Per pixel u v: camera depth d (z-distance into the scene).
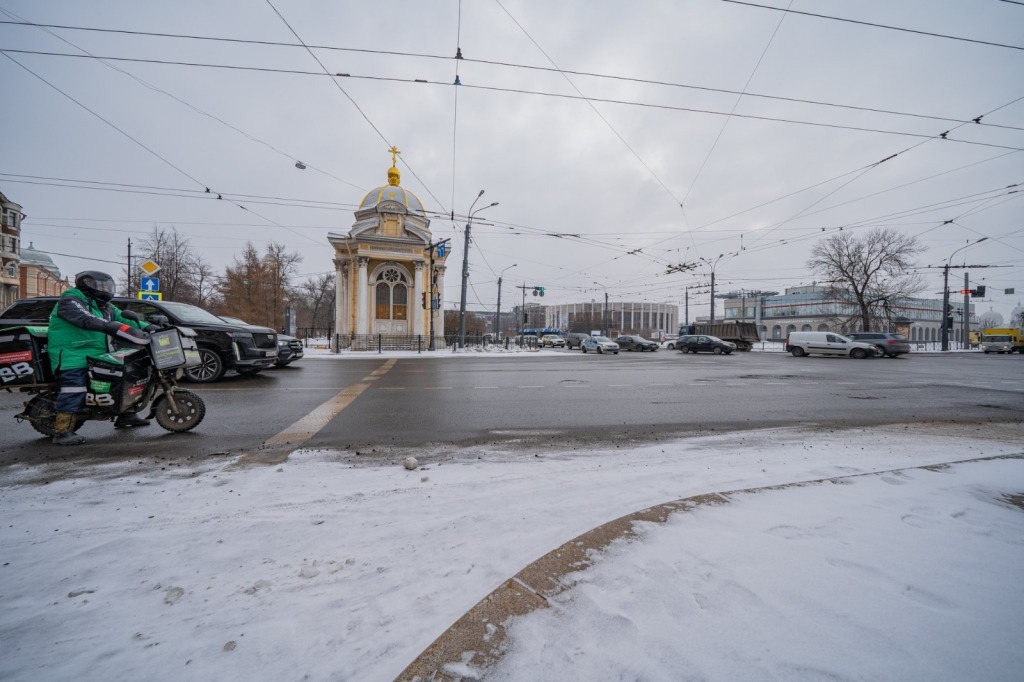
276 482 3.86
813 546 2.40
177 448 5.04
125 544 2.67
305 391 9.72
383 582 2.22
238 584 2.23
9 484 3.82
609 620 1.82
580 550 2.39
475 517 3.03
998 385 12.05
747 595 1.94
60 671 1.65
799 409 8.16
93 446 5.09
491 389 10.34
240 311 44.03
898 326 61.00
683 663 1.57
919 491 3.35
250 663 1.69
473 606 1.98
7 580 2.29
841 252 44.16
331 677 1.60
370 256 28.30
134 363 5.34
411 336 29.61
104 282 5.27
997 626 1.73
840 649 1.61
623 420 6.98
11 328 5.07
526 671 1.56
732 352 36.81
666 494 3.53
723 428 6.50
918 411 8.09
